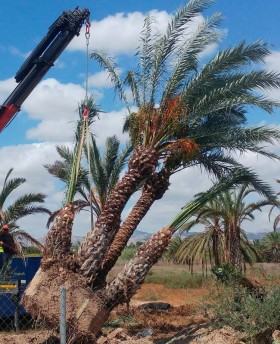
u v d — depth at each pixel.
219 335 10.52
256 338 10.15
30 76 17.06
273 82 13.46
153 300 24.27
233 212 23.48
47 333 11.56
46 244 11.80
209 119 14.13
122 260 38.69
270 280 11.22
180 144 13.16
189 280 28.70
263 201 23.34
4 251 15.01
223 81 13.99
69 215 12.01
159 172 13.48
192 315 16.28
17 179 24.05
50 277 11.53
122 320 15.86
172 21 13.80
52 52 17.02
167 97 13.50
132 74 14.01
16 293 13.95
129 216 13.30
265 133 13.21
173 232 12.66
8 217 23.78
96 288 11.94
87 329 11.30
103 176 18.42
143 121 13.27
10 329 14.14
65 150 18.95
